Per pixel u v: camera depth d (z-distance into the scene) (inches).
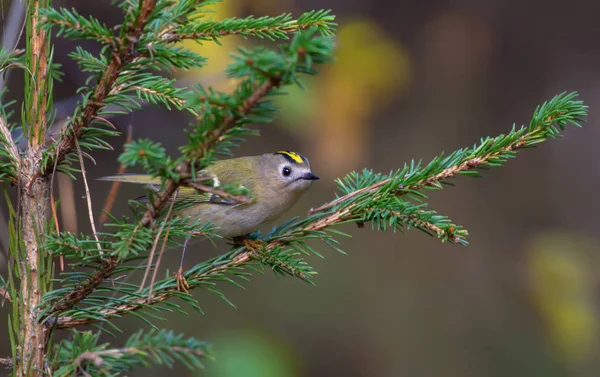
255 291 543.2
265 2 398.0
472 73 587.8
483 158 190.2
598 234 569.0
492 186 605.6
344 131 429.7
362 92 431.2
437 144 569.6
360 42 437.7
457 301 547.5
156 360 130.7
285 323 526.6
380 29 461.7
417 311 540.4
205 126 133.5
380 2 561.0
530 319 526.0
